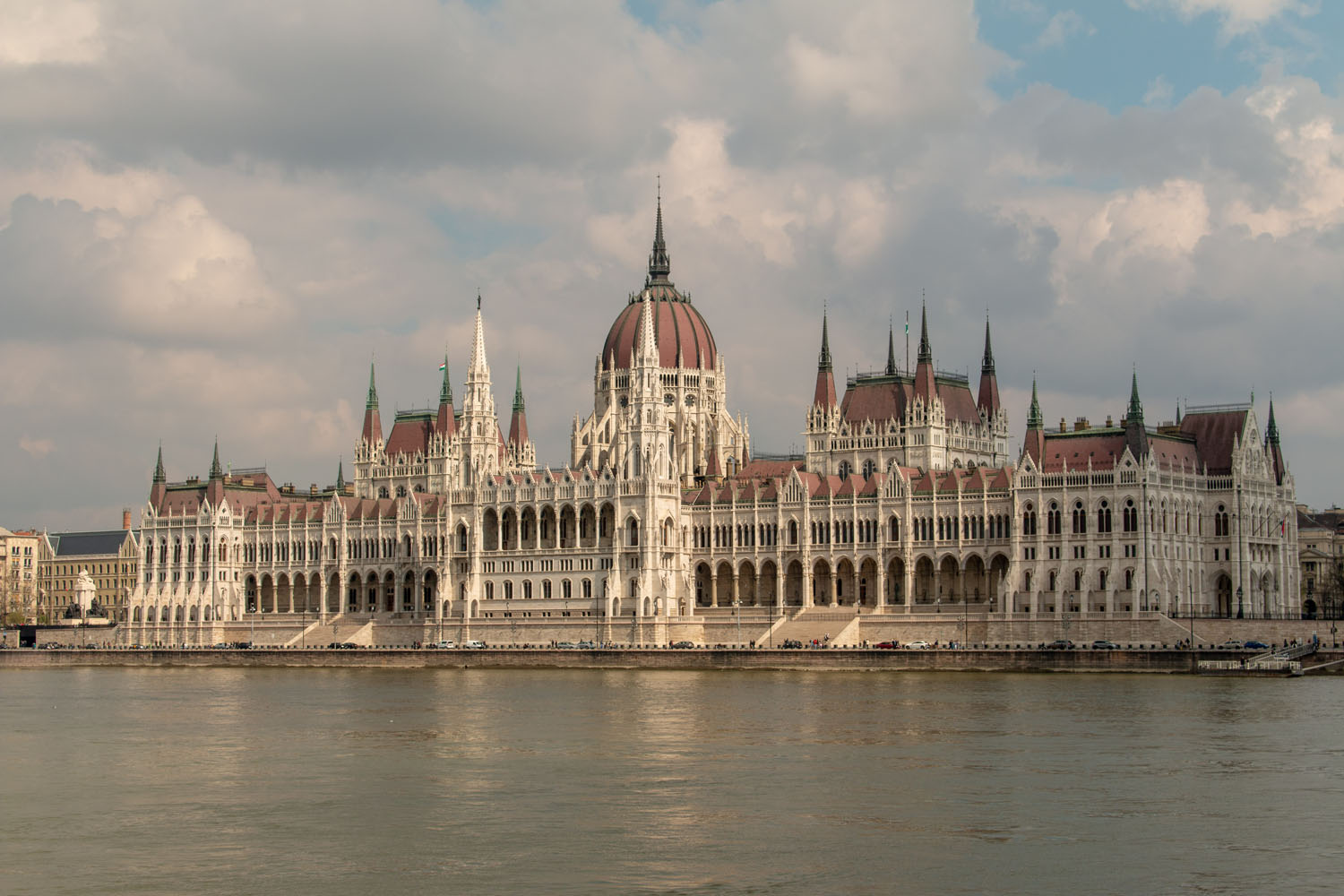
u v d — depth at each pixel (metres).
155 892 99.81
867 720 175.88
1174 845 109.44
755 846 109.81
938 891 98.31
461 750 157.38
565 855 107.75
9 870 105.62
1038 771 138.75
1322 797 126.06
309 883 101.31
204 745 165.88
